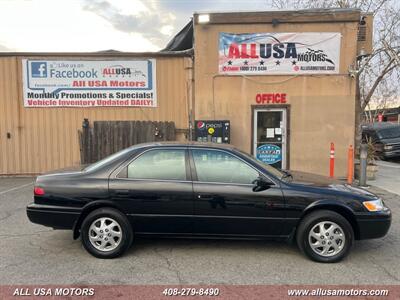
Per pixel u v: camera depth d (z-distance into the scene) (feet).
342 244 14.78
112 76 35.65
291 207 14.87
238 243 17.02
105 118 36.11
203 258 15.16
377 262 14.88
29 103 35.94
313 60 33.68
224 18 33.63
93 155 35.73
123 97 35.86
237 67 34.14
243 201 14.96
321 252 14.80
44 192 15.43
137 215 15.19
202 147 15.84
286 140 34.42
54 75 35.65
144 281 12.98
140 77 35.70
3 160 36.47
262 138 34.76
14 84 35.78
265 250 16.12
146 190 15.14
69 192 15.29
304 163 34.47
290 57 33.78
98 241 15.20
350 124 33.99
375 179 36.32
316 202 14.83
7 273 13.64
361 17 33.88
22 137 36.27
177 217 15.15
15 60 35.50
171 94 35.91
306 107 34.12
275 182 15.16
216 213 15.05
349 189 15.70
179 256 15.38
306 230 14.79
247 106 34.45
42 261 14.82
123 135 35.70
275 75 34.04
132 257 15.26
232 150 15.76
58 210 15.29
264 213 14.96
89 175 15.58
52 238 17.72
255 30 33.68
